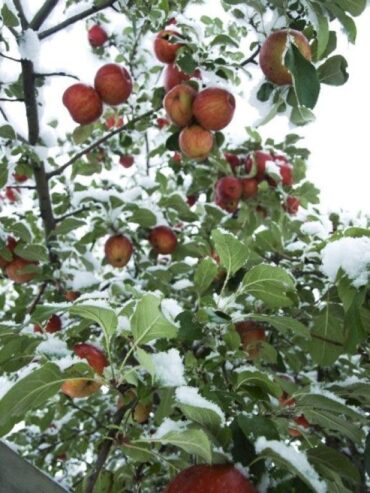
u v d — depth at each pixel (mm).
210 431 1252
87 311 1249
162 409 1404
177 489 1173
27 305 3080
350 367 2574
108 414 3277
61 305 1388
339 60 2076
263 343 2137
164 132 3658
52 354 1577
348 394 1656
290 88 2137
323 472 1312
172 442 1216
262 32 2180
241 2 2043
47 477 1245
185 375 1687
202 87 2547
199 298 1691
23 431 3451
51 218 2988
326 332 2000
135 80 3559
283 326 1636
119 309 1415
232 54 2746
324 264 1643
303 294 2359
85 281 2723
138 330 1258
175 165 3312
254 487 1184
